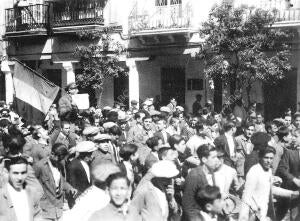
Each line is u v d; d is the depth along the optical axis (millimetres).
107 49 25469
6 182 7000
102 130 12000
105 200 6602
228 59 20750
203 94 25203
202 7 24078
